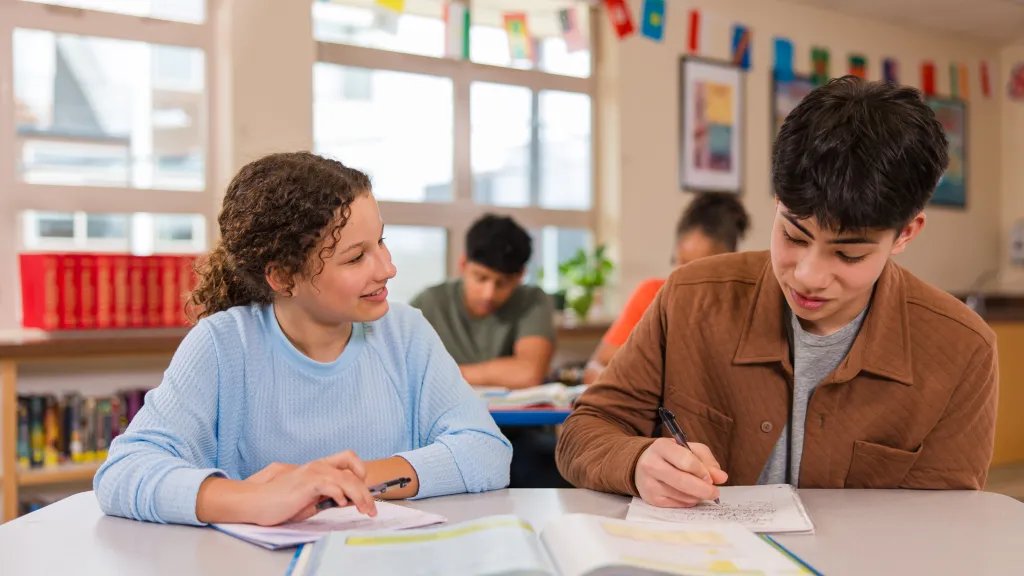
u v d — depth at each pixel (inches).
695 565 29.5
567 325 146.0
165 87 130.4
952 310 45.0
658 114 169.3
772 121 183.3
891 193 35.7
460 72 155.8
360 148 147.1
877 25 200.2
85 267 111.3
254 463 46.3
